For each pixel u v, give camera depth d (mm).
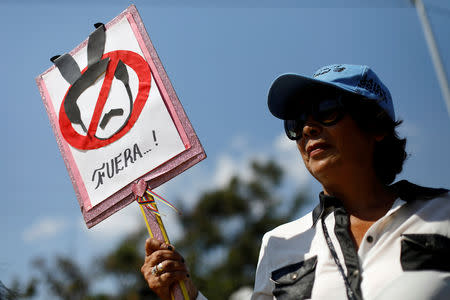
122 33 2566
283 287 2096
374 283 1885
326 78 2182
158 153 2361
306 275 2059
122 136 2463
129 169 2408
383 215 2094
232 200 14945
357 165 2125
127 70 2514
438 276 1837
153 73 2449
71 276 11297
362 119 2145
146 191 2340
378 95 2176
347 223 2086
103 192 2455
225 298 13266
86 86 2604
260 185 15516
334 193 2188
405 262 1890
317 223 2172
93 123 2553
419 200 2031
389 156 2213
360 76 2176
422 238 1911
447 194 2025
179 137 2338
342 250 2020
